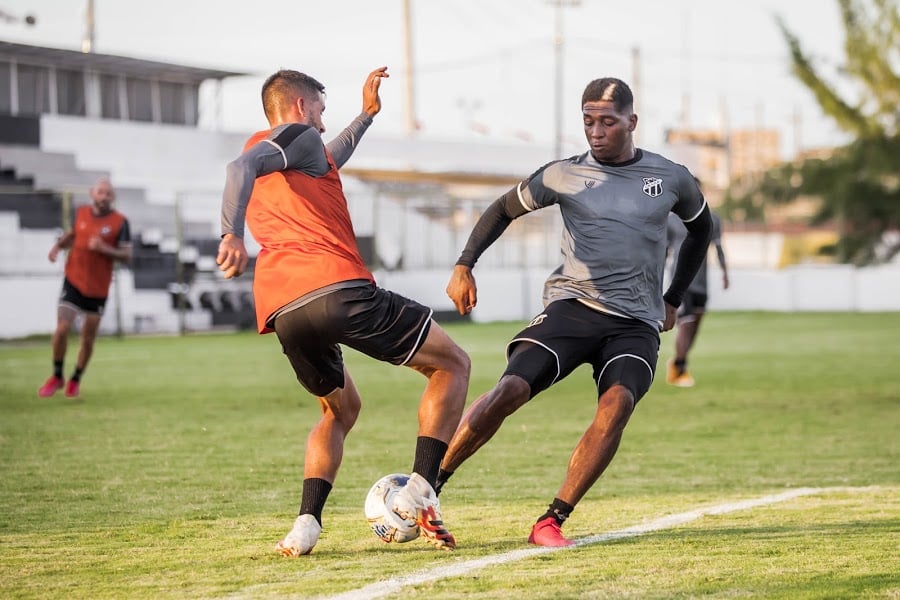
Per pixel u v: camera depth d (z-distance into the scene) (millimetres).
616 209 14359
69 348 56281
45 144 83125
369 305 12953
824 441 24688
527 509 16516
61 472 20344
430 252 84812
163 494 18062
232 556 13312
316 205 13070
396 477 13734
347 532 14750
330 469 13578
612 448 13625
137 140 87500
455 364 13633
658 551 13297
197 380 39219
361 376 41594
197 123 93875
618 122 14227
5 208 71500
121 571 12578
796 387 36688
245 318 73500
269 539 14383
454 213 89250
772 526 15008
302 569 12516
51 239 68500
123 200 76938
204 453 22766
